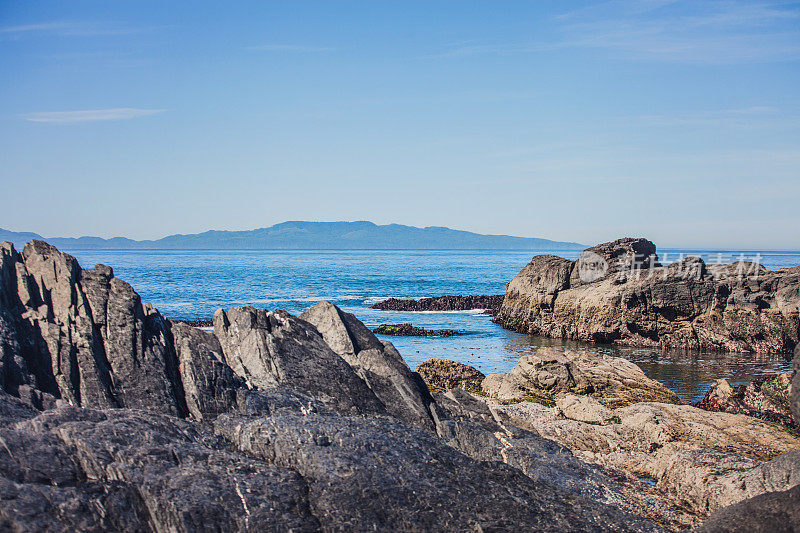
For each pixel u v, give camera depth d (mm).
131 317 16969
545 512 13203
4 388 14000
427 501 12320
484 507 12711
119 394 15211
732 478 16406
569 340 55281
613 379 30828
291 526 10938
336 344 19766
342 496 11867
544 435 21781
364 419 15516
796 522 11625
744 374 40031
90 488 10812
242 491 11516
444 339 55000
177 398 15578
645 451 21000
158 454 12031
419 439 15094
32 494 10141
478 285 121750
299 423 14102
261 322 18875
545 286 59594
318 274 161000
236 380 16406
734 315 49344
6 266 16625
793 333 47469
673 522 15320
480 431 17797
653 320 52188
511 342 53875
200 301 84000
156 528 10633
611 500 15680
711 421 22938
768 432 22094
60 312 16547
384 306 80375
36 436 11727
